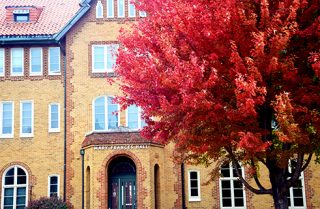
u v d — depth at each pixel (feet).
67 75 83.15
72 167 79.97
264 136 35.53
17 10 90.38
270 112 35.83
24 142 82.79
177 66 31.50
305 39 33.53
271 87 33.40
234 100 33.27
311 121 33.24
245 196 78.33
